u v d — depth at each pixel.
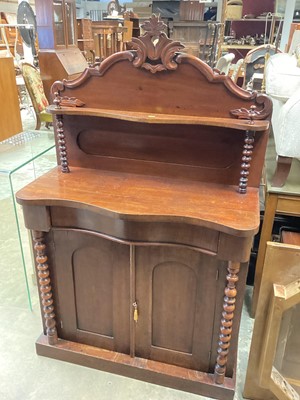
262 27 5.28
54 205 1.22
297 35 2.79
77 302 1.41
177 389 1.38
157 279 1.26
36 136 2.16
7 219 2.46
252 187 1.31
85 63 4.46
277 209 1.53
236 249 1.10
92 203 1.17
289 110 1.37
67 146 1.45
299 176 1.63
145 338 1.38
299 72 1.40
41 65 3.95
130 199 1.21
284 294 1.11
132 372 1.41
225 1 5.22
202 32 3.93
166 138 1.33
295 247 1.09
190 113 1.25
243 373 1.44
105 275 1.32
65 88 1.33
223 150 1.30
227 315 1.21
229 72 2.92
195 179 1.37
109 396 1.35
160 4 6.10
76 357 1.47
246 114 1.19
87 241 1.28
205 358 1.34
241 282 1.19
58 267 1.36
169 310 1.31
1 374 1.43
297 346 1.24
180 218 1.10
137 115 1.23
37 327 1.67
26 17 6.21
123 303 1.34
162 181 1.36
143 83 1.26
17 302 1.82
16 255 2.17
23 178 1.92
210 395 1.34
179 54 1.19
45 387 1.38
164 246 1.19
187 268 1.21
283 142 1.42
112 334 1.43
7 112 3.60
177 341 1.35
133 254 1.23
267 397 1.32
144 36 1.19
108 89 1.30
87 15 10.93
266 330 1.19
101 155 1.44
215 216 1.11
